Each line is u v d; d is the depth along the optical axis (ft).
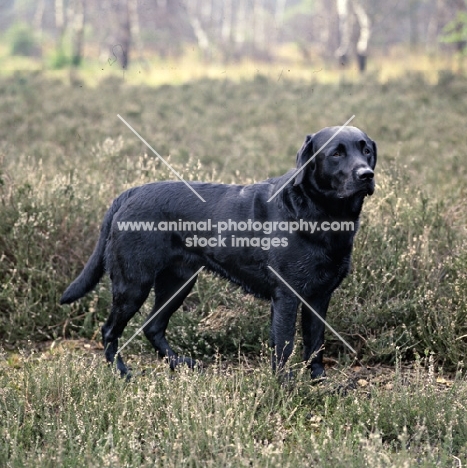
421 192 21.90
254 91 58.44
